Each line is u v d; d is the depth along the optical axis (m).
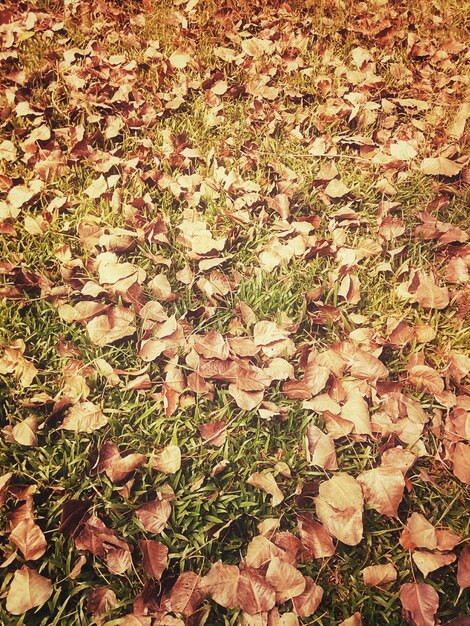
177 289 1.17
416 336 1.11
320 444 0.96
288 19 2.05
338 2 2.12
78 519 0.90
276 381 1.06
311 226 1.27
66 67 1.70
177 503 0.93
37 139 1.41
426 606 0.83
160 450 0.98
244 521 0.93
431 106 1.65
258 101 1.57
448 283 1.22
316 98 1.68
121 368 1.07
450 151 1.46
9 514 0.89
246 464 0.97
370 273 1.21
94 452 0.97
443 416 1.03
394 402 1.01
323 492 0.92
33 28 1.89
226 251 1.24
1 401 1.01
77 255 1.22
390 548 0.91
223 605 0.83
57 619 0.83
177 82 1.67
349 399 1.01
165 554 0.87
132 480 0.94
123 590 0.86
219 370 1.03
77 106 1.52
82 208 1.29
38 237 1.24
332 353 1.07
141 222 1.26
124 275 1.14
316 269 1.22
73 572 0.86
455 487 0.96
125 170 1.37
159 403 1.02
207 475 0.96
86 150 1.40
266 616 0.83
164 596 0.85
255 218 1.30
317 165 1.45
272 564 0.85
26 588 0.82
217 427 0.99
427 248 1.27
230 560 0.89
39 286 1.16
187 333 1.10
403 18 2.09
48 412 1.01
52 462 0.96
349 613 0.86
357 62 1.83
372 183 1.41
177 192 1.32
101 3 2.00
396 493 0.91
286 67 1.79
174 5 2.10
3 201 1.28
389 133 1.53
